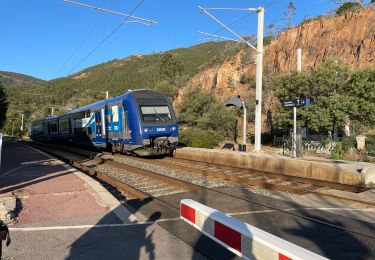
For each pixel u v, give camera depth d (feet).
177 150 78.59
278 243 9.41
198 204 13.61
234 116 117.80
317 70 87.40
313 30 144.87
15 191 35.55
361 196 34.01
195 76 207.31
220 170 54.70
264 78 145.38
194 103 142.00
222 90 169.48
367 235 22.54
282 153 77.87
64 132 125.49
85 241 21.59
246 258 10.37
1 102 165.99
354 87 81.30
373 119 79.77
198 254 19.61
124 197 37.47
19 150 103.19
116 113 75.82
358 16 131.34
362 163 57.36
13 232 23.07
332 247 20.70
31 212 27.71
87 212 27.73
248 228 10.70
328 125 82.89
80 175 45.62
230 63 174.40
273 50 157.69
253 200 33.42
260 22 72.49
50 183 39.99
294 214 27.78
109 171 56.59
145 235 22.71
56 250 20.17
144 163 65.00
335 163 57.52
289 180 44.39
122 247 20.66
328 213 28.22
